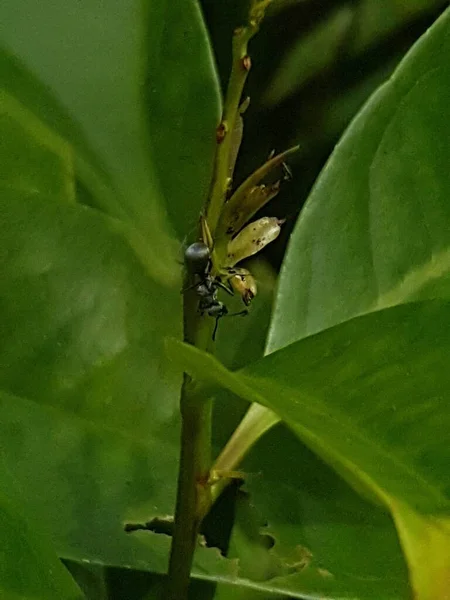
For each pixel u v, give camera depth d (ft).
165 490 0.31
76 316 0.33
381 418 0.19
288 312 0.29
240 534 0.31
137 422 0.33
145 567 0.29
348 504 0.32
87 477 0.31
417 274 0.30
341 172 0.29
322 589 0.29
